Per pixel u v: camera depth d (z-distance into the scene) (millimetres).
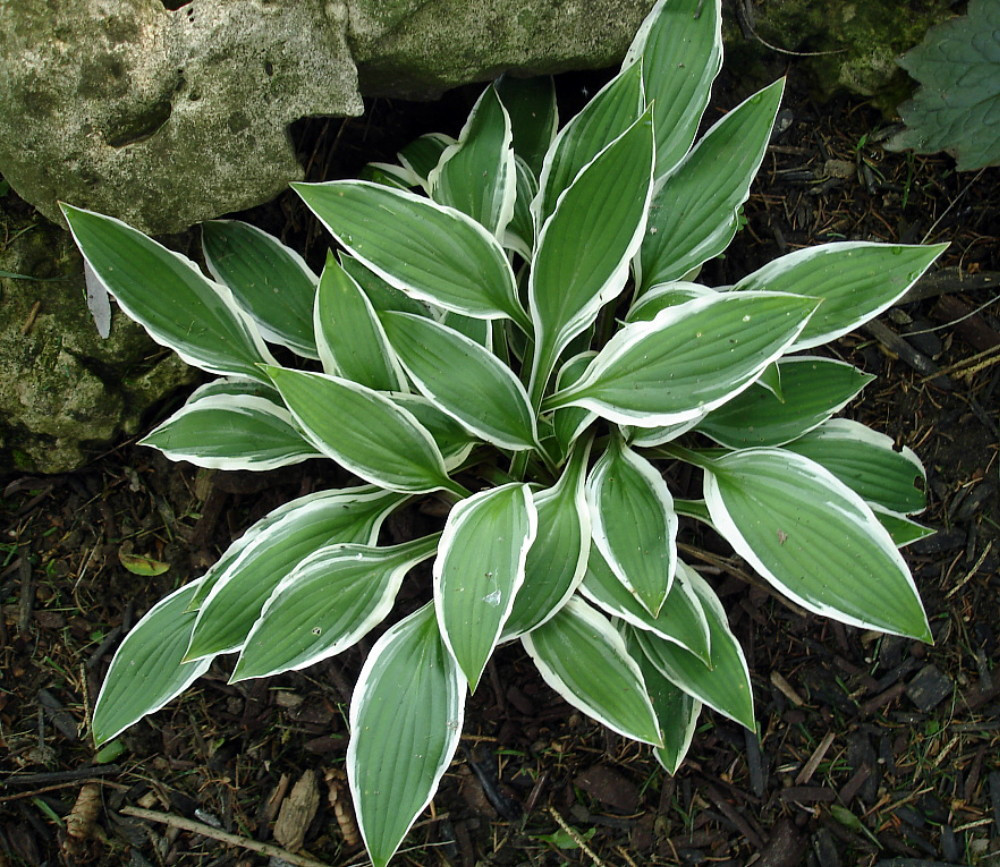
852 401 693
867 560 549
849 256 583
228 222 619
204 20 544
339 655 687
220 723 684
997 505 693
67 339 628
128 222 585
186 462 684
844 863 688
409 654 588
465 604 532
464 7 573
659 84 596
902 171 681
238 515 690
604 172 543
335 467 695
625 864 687
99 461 682
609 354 562
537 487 646
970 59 633
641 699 592
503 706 693
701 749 698
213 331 604
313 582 583
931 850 686
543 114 648
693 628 580
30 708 668
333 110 573
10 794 662
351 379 604
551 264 577
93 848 667
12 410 633
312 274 636
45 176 568
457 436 628
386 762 567
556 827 692
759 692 701
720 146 602
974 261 683
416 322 579
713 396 525
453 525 559
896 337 688
